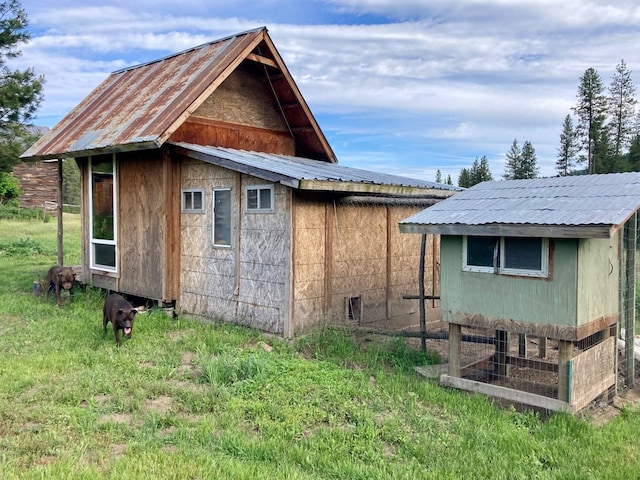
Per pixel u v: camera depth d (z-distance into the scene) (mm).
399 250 10203
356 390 5859
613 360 6242
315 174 7855
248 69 10727
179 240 9742
